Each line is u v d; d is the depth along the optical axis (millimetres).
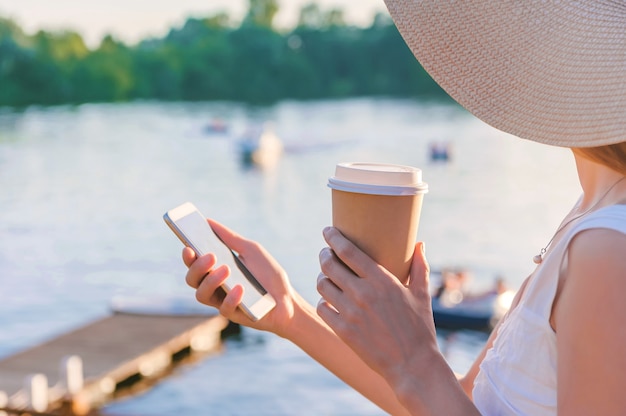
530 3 1191
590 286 1093
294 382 13766
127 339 14273
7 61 88062
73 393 11258
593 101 1129
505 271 23578
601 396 1073
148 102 97375
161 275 24531
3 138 64875
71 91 91625
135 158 52844
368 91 103188
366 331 1244
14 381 11836
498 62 1200
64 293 22609
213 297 1544
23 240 30328
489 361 1338
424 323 1251
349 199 1278
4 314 20422
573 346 1109
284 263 24969
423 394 1212
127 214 35312
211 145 59031
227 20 102375
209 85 99812
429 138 59156
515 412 1254
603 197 1225
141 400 12555
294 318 1652
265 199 37031
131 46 96562
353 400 13070
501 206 34625
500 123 1196
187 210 1608
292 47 102688
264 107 92188
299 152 52469
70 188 42312
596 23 1155
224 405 12742
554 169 46062
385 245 1275
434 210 33719
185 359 14688
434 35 1229
